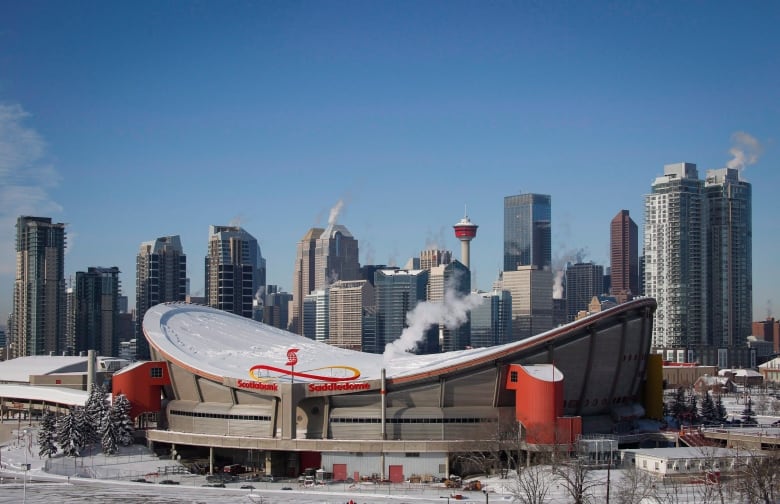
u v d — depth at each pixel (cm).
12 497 18162
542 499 17012
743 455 18750
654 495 16500
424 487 19538
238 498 18200
